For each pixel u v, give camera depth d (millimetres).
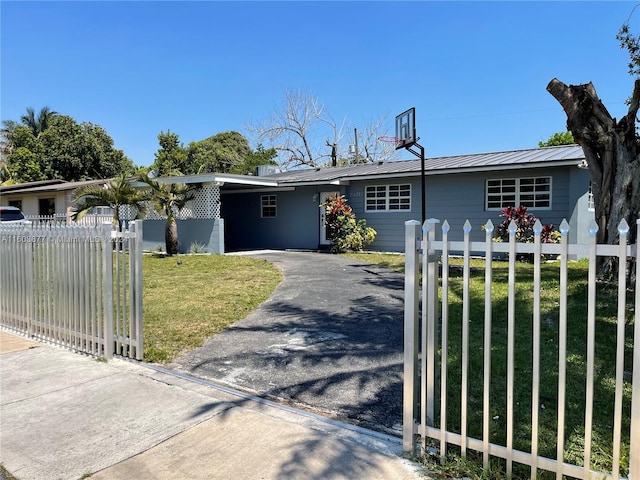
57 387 3875
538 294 2201
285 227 18578
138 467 2607
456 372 3918
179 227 16781
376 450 2723
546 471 2355
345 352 4727
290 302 7316
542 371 3863
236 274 10461
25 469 2607
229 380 4027
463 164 13797
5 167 32094
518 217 11711
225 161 38438
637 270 1948
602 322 5223
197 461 2652
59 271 5184
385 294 7871
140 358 4570
